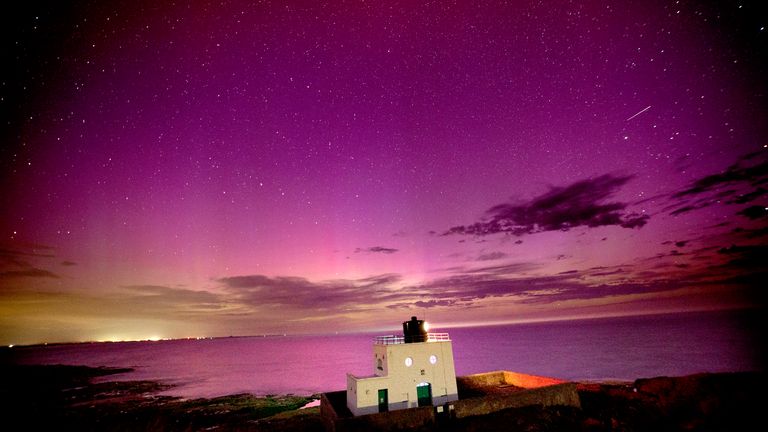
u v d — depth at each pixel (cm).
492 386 2817
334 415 2130
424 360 2284
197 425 3925
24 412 4434
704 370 6125
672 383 3450
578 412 2350
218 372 9394
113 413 4484
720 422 2592
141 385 7038
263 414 4319
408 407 2188
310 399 5125
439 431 1983
